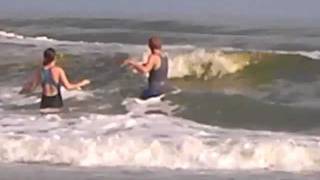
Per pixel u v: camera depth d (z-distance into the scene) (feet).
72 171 59.36
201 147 62.49
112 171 59.36
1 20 257.75
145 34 205.05
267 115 81.35
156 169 60.13
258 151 61.41
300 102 88.02
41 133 68.44
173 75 102.99
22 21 254.27
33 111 81.00
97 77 101.45
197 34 211.61
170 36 198.39
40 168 60.39
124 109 82.69
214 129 72.13
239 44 172.24
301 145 63.10
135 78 100.32
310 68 106.63
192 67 103.55
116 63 109.50
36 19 270.05
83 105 84.79
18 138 65.46
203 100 87.04
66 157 62.95
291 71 105.29
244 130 72.33
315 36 206.18
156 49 86.63
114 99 88.02
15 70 108.58
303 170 59.67
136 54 116.78
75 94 90.63
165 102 86.02
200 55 104.53
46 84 80.59
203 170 59.67
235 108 84.02
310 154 61.11
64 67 107.86
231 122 78.02
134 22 266.36
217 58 104.73
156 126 72.23
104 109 82.69
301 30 238.68
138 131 69.21
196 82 102.06
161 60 86.69
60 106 81.20
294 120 78.89
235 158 61.21
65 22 256.52
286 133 71.41
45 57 80.89
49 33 197.06
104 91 92.73
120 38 188.85
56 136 66.69
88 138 65.51
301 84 100.07
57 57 113.60
